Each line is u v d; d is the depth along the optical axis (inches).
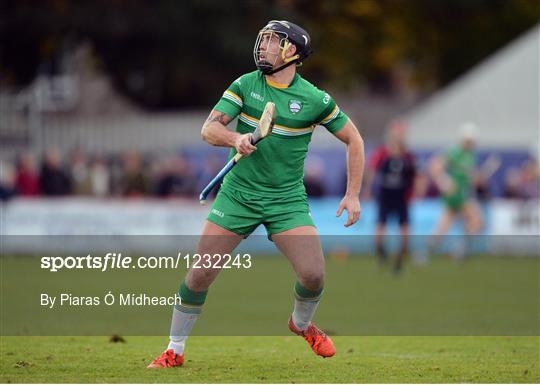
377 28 5580.7
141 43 4704.7
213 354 1253.7
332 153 3850.9
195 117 4279.0
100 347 1305.4
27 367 1107.9
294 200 1090.1
